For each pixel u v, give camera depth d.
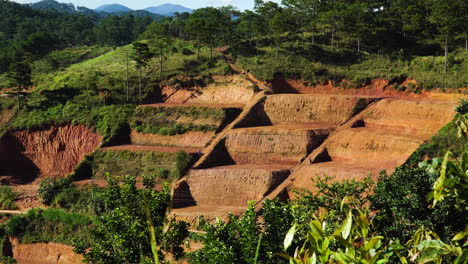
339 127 69.31
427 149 53.22
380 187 19.73
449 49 88.62
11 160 80.50
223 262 17.88
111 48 136.50
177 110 80.25
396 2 107.31
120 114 82.00
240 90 83.00
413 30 98.25
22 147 81.38
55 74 99.19
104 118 81.56
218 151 70.06
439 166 6.21
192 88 87.00
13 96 90.62
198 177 64.25
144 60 87.62
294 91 84.94
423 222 16.64
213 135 74.38
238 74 86.75
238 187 61.38
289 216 18.59
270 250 17.36
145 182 21.78
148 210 5.72
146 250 19.70
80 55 134.88
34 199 68.00
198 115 78.00
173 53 100.19
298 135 67.00
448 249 5.03
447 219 16.36
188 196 63.25
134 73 92.94
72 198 66.12
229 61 93.81
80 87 89.38
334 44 97.94
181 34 124.94
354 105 71.44
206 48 102.25
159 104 84.56
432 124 61.66
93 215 61.28
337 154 63.59
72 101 86.12
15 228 58.50
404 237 16.98
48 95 88.44
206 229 19.70
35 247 56.38
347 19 91.31
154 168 69.75
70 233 56.44
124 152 73.56
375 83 81.69
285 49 95.81
